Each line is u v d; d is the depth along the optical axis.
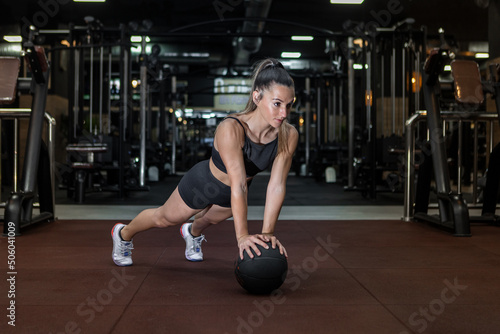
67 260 2.67
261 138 1.98
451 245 3.24
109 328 1.55
